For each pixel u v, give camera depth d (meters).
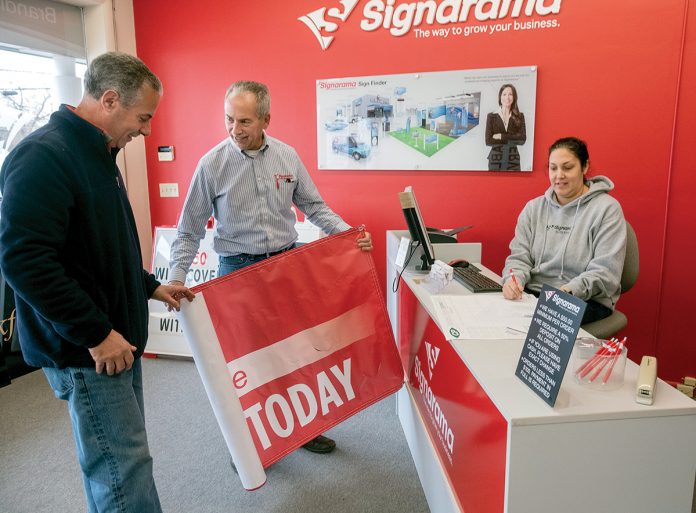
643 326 2.64
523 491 0.98
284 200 2.03
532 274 2.20
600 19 2.48
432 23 2.70
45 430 2.31
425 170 2.85
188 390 2.67
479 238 2.84
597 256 1.96
